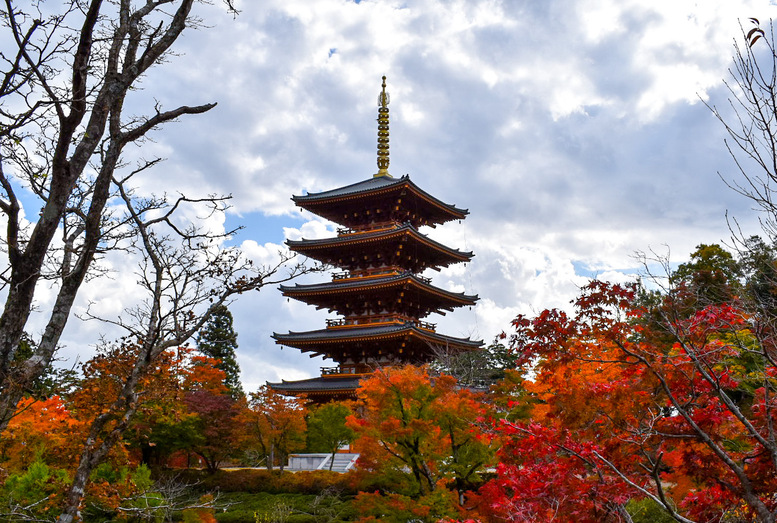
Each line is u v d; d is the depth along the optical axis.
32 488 23.80
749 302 10.33
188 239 12.67
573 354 12.02
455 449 23.09
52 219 10.11
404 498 21.41
